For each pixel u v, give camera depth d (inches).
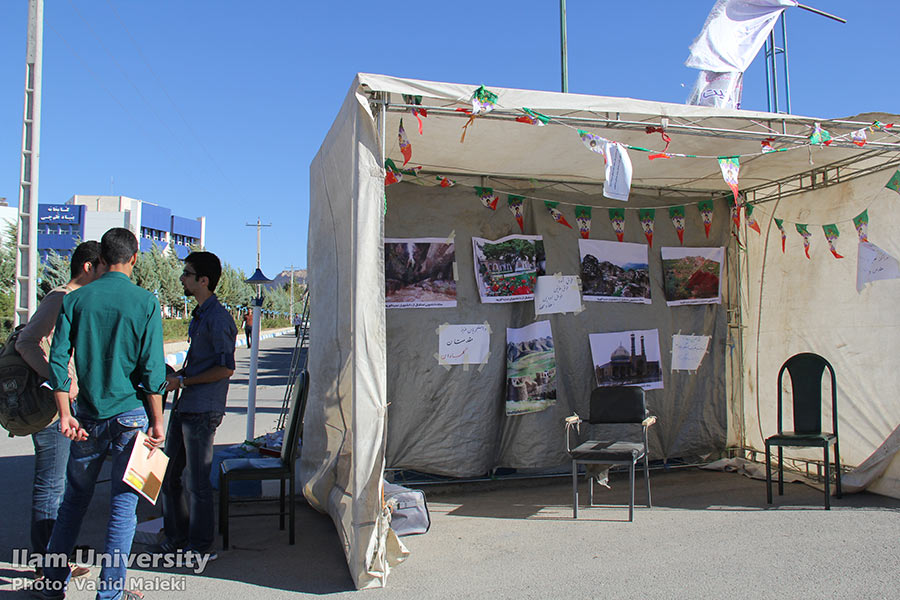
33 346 139.0
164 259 1477.6
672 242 283.9
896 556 160.7
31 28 401.4
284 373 883.4
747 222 291.1
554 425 259.8
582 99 173.2
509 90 165.9
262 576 153.3
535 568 158.1
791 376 239.3
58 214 2438.5
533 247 261.9
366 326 149.9
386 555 156.3
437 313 250.1
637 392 224.5
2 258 1032.2
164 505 173.2
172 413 172.2
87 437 127.0
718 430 286.7
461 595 140.5
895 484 223.1
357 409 147.7
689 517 204.7
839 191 253.0
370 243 152.0
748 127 204.8
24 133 399.2
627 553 168.9
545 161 238.2
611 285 272.2
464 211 256.2
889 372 235.3
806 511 208.2
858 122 199.2
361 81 151.9
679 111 183.3
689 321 285.0
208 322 163.8
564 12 313.1
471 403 251.6
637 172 257.1
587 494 242.2
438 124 196.2
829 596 136.3
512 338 257.3
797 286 268.8
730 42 259.0
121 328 128.0
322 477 190.5
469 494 246.1
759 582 145.3
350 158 163.3
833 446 243.0
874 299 240.4
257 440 249.1
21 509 209.8
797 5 268.5
